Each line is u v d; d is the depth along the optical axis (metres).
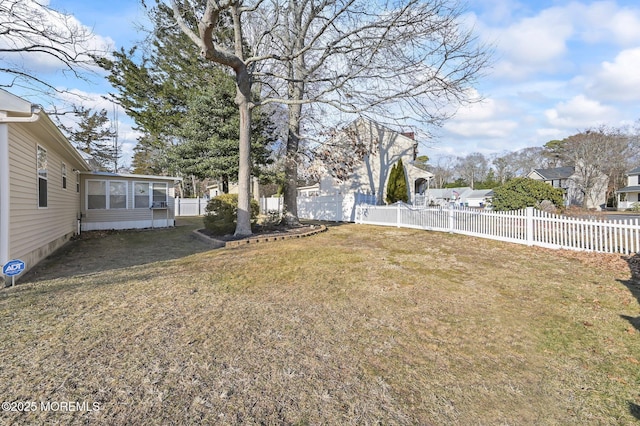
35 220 6.37
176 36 16.61
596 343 3.08
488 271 5.77
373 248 8.00
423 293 4.56
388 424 1.99
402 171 18.89
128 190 13.59
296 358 2.76
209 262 6.45
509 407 2.17
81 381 2.37
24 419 1.96
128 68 16.91
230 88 15.34
